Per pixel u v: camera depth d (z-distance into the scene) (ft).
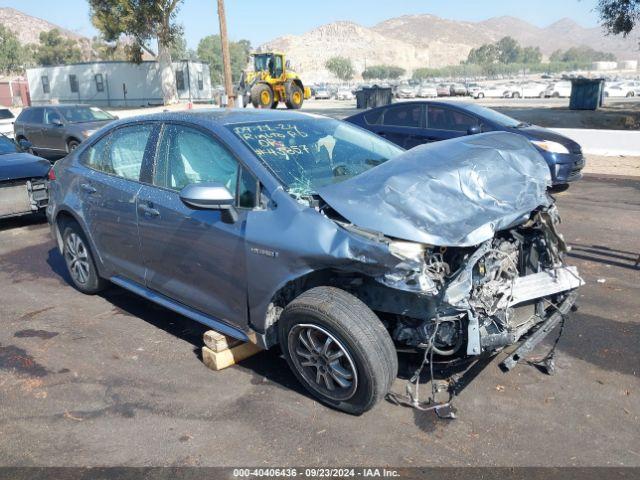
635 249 21.24
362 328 10.23
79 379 12.51
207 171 12.62
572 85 104.58
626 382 12.17
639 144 46.52
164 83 137.08
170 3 131.23
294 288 11.71
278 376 12.55
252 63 106.93
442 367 12.59
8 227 26.55
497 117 32.91
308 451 10.03
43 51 354.13
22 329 15.07
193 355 13.57
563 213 27.04
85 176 15.93
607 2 82.58
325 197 10.67
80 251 17.13
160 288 14.05
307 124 14.28
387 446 10.14
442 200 10.64
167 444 10.28
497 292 10.87
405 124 34.86
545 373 12.55
